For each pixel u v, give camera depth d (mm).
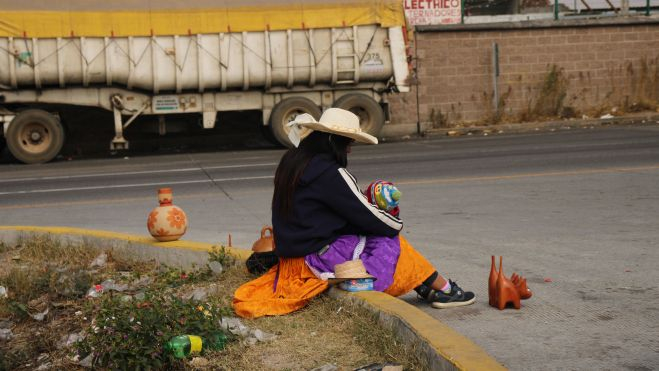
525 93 28375
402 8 23375
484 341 4879
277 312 5555
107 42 21891
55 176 18109
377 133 23625
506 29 27969
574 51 28500
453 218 10047
